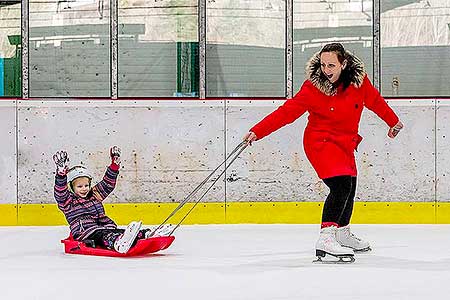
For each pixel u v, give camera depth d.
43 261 7.72
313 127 7.77
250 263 7.46
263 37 12.50
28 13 12.42
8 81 12.50
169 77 12.50
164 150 11.88
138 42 12.50
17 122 11.84
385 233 10.39
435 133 11.90
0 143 11.81
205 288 5.95
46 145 11.85
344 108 7.66
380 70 12.51
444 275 6.61
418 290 5.85
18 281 6.35
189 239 9.67
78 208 8.54
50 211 11.82
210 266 7.23
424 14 12.49
